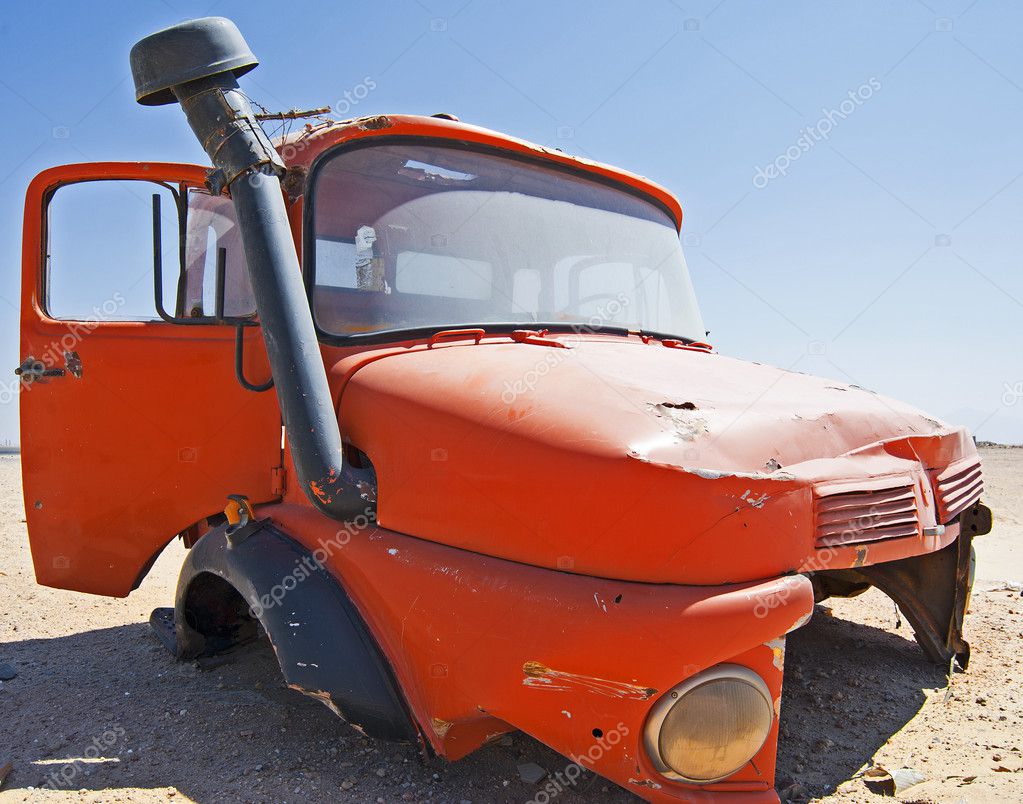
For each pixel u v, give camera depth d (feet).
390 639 8.41
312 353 8.93
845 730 10.64
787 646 13.88
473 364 8.91
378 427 8.81
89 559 11.50
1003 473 44.62
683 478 7.13
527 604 7.39
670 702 7.00
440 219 10.61
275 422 10.29
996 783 8.98
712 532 7.14
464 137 11.09
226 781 8.80
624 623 6.97
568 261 11.62
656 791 7.20
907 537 8.76
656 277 13.14
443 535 8.16
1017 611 15.88
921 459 9.65
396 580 8.33
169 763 9.24
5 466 48.19
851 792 8.97
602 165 12.72
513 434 7.82
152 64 9.64
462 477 8.03
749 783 7.48
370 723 8.23
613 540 7.22
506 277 10.91
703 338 14.07
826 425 8.76
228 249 11.31
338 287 9.96
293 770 9.02
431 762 8.55
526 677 7.41
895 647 13.82
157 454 11.05
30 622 14.82
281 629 8.64
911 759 9.75
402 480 8.50
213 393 10.73
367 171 10.41
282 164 9.62
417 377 8.88
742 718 7.19
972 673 12.60
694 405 8.18
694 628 6.89
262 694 11.24
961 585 12.37
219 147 9.52
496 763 9.25
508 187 11.44
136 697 11.18
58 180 11.45
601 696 7.16
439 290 10.38
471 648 7.72
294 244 9.95
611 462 7.25
